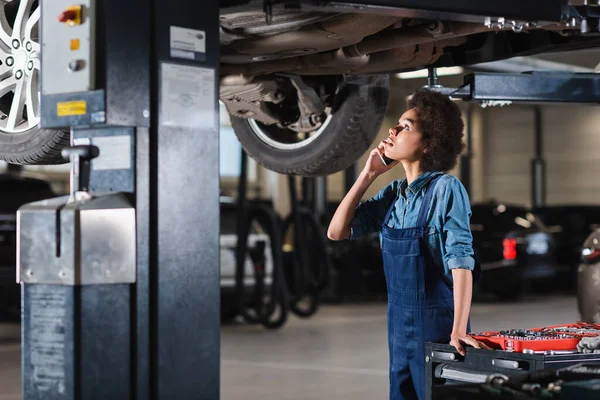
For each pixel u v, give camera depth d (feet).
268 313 31.73
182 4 8.14
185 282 8.14
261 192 61.26
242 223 31.14
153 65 7.96
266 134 14.67
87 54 7.80
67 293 7.74
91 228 7.73
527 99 12.64
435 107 9.73
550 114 70.23
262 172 61.46
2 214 27.91
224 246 32.40
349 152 13.87
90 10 7.80
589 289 16.92
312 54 11.99
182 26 8.14
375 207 10.28
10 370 22.40
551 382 7.44
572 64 18.15
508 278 39.78
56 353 7.81
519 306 38.01
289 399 17.94
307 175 14.49
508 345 8.40
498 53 12.55
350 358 23.84
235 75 12.31
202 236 8.27
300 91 13.25
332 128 13.71
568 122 69.51
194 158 8.23
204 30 8.30
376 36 11.39
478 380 8.34
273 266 31.63
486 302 40.29
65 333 7.75
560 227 44.86
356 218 10.34
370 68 12.61
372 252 39.91
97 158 8.12
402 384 9.52
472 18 8.92
